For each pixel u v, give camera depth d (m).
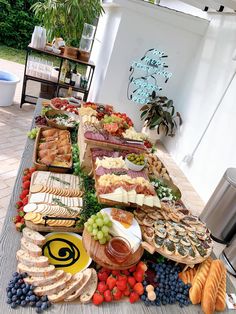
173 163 4.69
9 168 3.21
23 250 1.48
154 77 4.98
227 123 3.60
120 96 5.01
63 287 1.35
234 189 2.94
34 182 1.97
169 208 1.96
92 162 2.09
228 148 3.47
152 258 1.67
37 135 2.62
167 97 5.21
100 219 1.57
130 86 4.95
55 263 1.49
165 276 1.57
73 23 5.18
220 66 4.02
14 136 3.97
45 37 4.63
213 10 4.50
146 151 2.30
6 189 2.86
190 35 4.71
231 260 2.74
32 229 1.61
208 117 4.04
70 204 1.81
